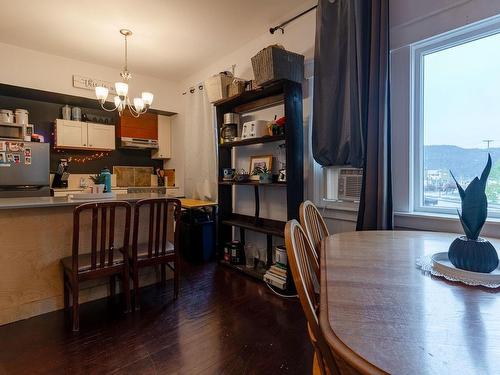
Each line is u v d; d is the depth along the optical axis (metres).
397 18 2.08
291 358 1.67
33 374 1.53
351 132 2.24
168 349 1.75
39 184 3.64
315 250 1.43
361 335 0.61
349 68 2.24
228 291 2.61
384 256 1.16
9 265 2.09
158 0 2.61
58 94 3.83
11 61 3.45
